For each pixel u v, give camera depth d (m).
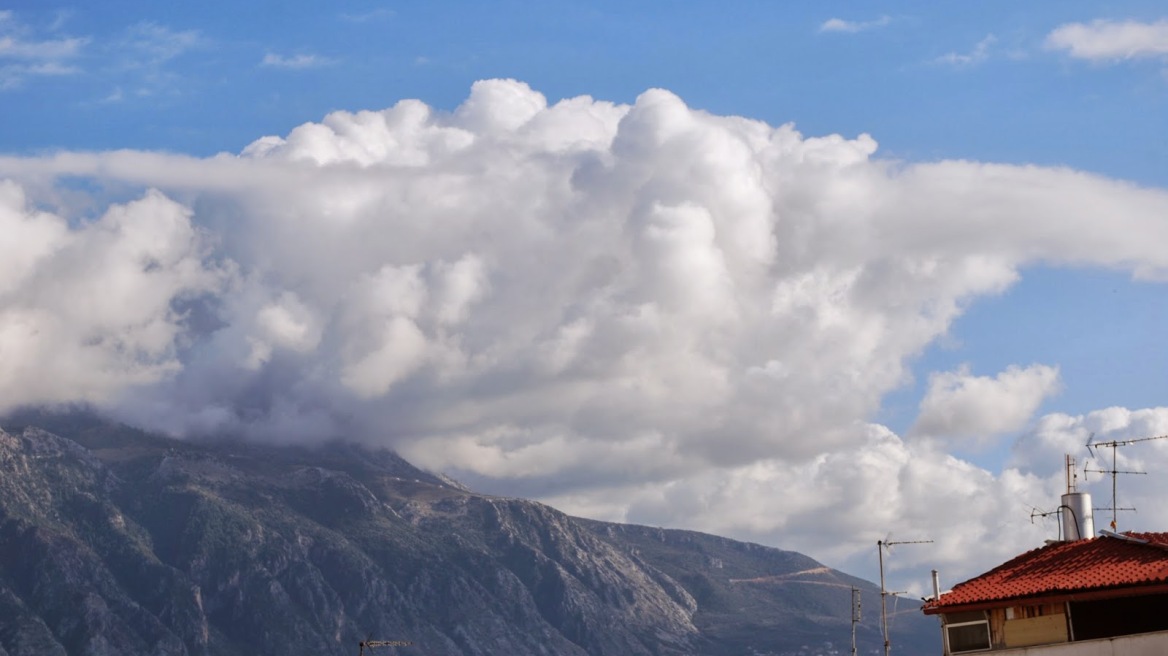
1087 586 64.38
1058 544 73.94
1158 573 63.19
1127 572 64.44
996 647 66.81
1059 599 65.12
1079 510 75.56
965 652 67.56
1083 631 64.88
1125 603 64.38
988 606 66.75
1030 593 65.69
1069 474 77.88
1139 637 63.69
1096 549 68.69
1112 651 64.06
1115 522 75.12
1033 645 65.81
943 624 68.31
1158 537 68.75
